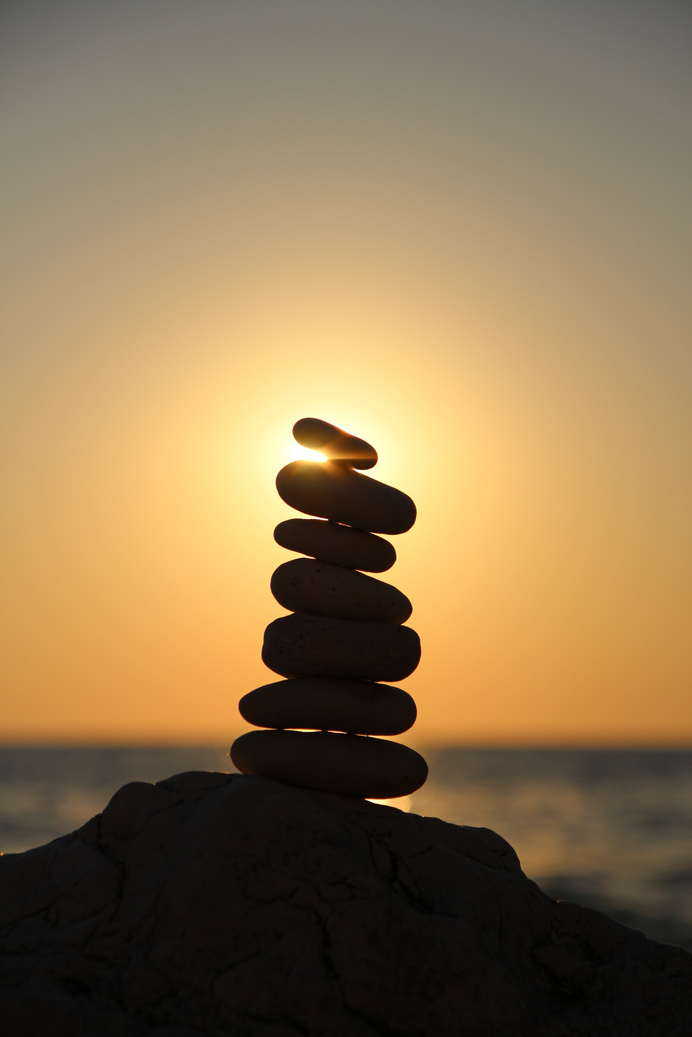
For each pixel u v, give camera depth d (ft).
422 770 2.30
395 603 2.37
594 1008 2.01
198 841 2.07
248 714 2.33
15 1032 1.79
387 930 1.97
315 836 2.09
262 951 1.93
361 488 2.37
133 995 1.88
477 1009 1.93
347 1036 1.86
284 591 2.37
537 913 2.14
